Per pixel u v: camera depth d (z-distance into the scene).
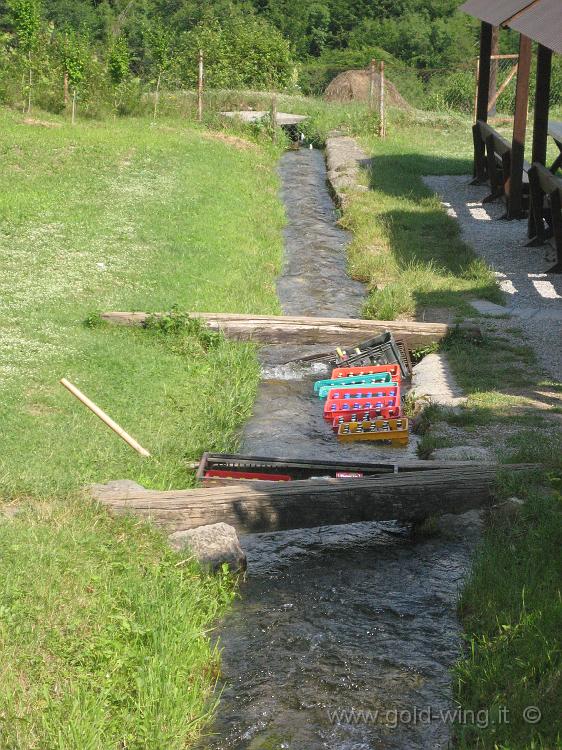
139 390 10.48
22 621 5.89
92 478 8.12
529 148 25.08
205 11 54.22
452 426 9.82
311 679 6.20
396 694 6.03
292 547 7.96
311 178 23.95
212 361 11.79
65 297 13.16
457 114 32.22
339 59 55.59
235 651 6.52
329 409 10.70
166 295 13.74
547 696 5.56
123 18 55.16
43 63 26.34
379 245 17.67
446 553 7.77
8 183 18.86
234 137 26.84
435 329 12.55
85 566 6.62
